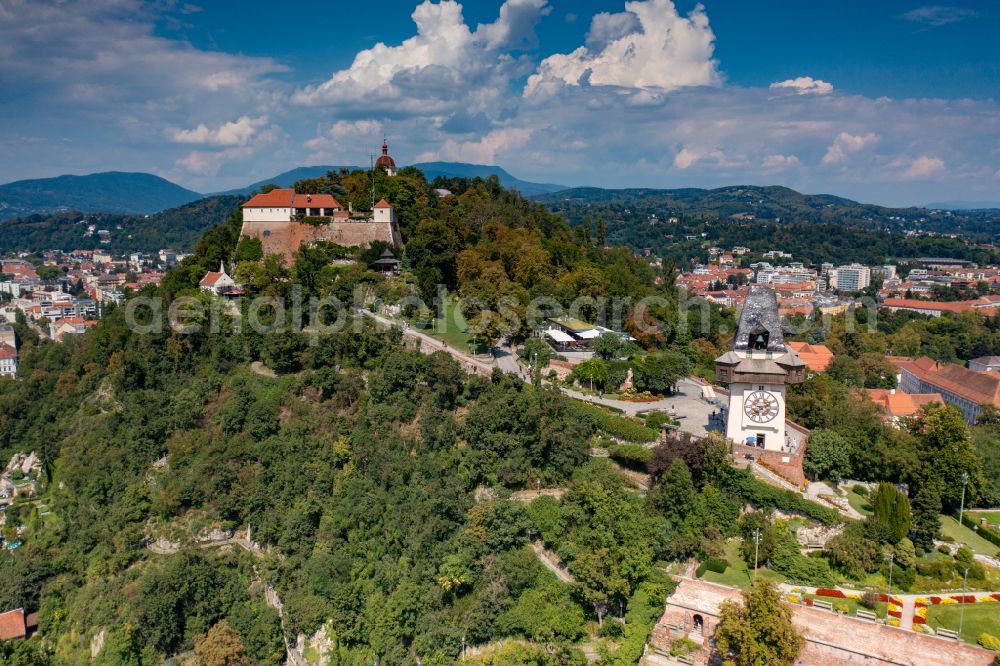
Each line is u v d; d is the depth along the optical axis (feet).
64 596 436.35
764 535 308.81
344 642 352.28
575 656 295.69
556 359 510.99
